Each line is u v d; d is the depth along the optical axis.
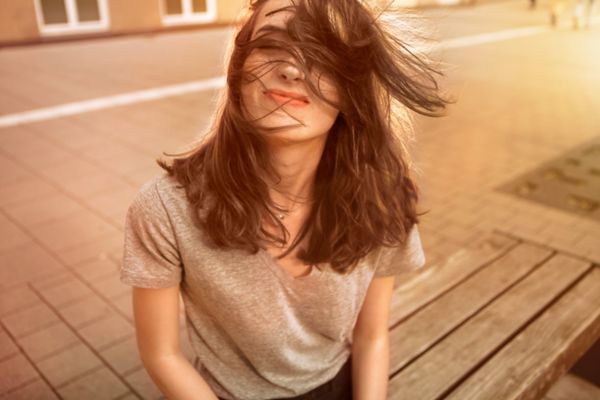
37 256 3.31
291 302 1.19
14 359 2.48
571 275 2.30
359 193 1.14
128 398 2.29
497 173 4.96
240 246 1.07
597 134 6.28
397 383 1.66
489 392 1.63
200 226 1.07
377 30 1.00
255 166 1.05
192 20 12.76
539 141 5.95
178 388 1.18
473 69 9.60
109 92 7.25
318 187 1.16
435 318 1.99
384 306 1.39
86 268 3.20
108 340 2.62
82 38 10.85
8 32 9.95
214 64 9.19
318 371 1.33
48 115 6.18
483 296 2.13
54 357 2.50
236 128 1.05
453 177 4.82
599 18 17.00
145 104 6.74
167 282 1.12
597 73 9.66
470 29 14.23
